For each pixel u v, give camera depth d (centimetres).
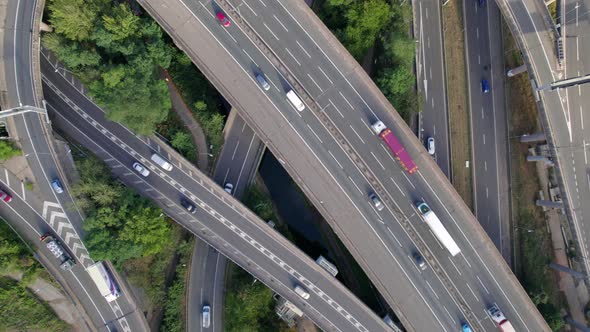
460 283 6781
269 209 7194
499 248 7394
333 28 6994
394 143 6400
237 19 6369
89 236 5888
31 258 6097
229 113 7262
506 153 7488
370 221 6631
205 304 7181
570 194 6688
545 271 7494
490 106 7500
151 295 6844
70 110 6688
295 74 6494
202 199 6788
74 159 6544
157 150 6750
